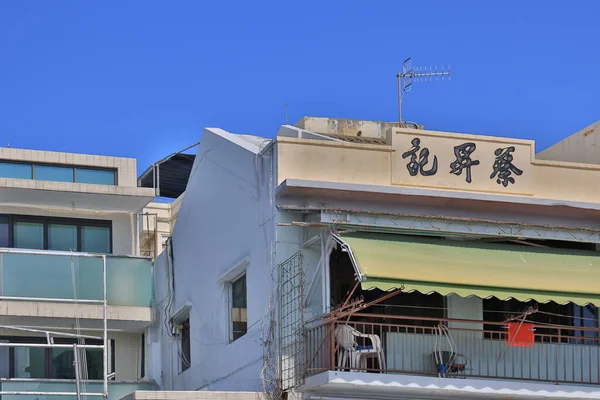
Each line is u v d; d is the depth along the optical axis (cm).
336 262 1959
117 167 2698
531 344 1891
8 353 2470
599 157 2377
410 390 1828
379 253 1802
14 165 2616
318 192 1903
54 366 2511
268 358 1909
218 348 2202
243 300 2125
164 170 3058
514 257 1916
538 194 2059
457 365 1916
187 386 2388
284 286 1909
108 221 2689
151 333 2584
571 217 2048
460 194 1947
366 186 1898
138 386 2458
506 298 1792
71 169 2661
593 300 1841
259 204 2014
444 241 1944
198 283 2358
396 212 1944
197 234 2389
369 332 1936
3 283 2397
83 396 2320
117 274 2541
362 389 1817
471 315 1989
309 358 1831
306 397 1831
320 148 1962
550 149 2536
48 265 2452
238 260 2108
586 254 2000
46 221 2634
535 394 1886
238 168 2145
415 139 2005
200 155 2406
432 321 1961
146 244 2983
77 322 2502
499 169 2039
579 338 1936
